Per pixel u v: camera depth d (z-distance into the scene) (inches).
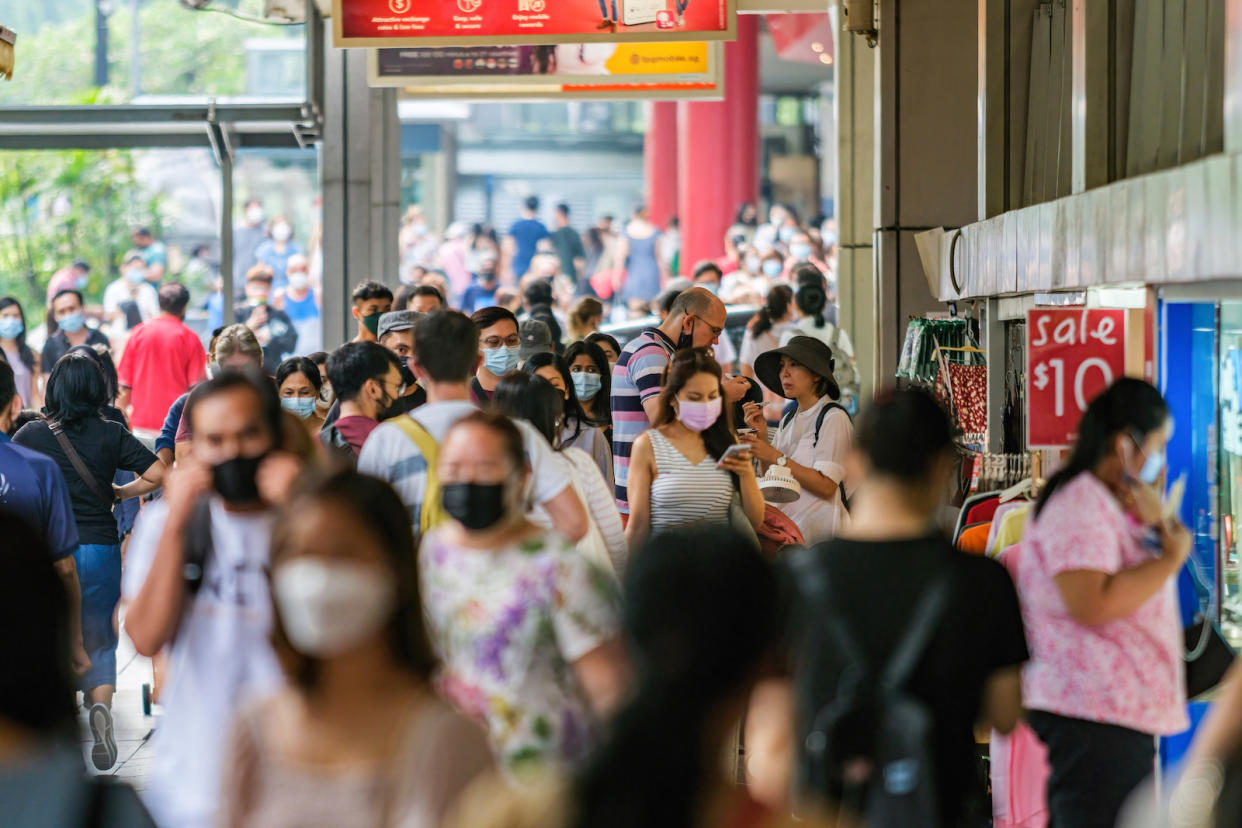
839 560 287.4
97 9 1338.6
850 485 575.5
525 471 312.5
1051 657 372.8
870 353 1349.7
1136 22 537.3
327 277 1221.1
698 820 181.2
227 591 316.5
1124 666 369.4
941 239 761.0
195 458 318.7
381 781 225.3
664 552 191.2
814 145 3255.4
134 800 195.3
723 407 522.9
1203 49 498.9
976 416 624.4
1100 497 362.9
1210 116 494.0
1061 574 361.7
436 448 380.2
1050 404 458.0
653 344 586.6
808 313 1181.7
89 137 1147.3
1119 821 371.6
